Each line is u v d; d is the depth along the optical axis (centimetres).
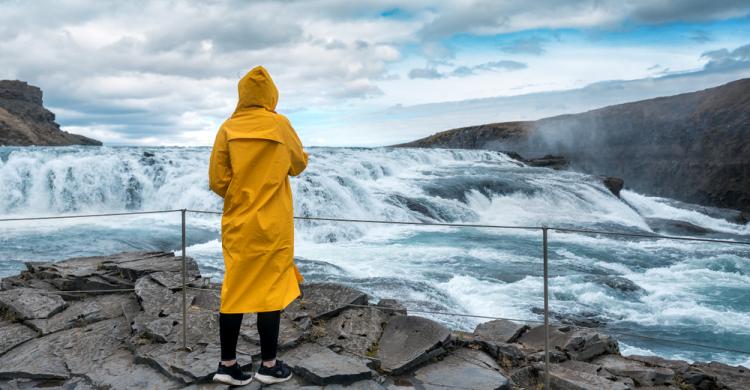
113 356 395
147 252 712
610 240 1744
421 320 437
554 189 2820
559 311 951
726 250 1650
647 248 1650
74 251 1243
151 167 2006
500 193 2648
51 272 612
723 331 889
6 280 623
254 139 297
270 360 329
